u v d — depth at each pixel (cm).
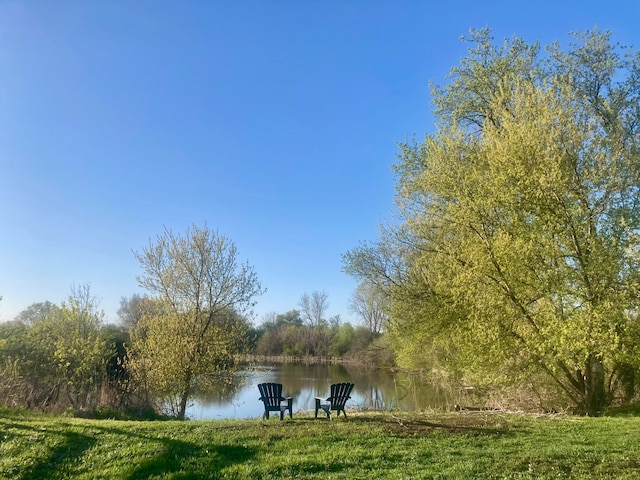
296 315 8494
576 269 1327
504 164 1413
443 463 761
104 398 1819
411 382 3350
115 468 771
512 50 1947
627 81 1723
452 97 2059
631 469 708
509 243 1381
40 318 2203
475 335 1545
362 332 6353
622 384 1606
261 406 2358
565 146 1365
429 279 2053
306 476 707
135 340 2031
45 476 755
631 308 1260
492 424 1129
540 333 1364
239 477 712
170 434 965
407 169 2175
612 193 1379
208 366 1997
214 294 2108
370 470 731
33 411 1441
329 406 1246
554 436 972
